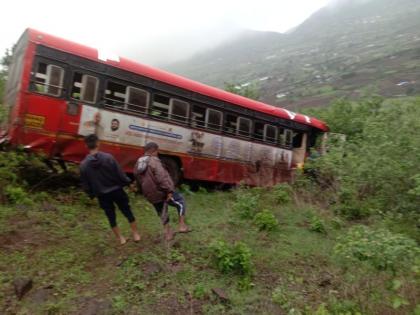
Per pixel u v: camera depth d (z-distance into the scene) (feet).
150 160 24.68
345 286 21.66
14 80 33.45
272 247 27.66
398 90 341.82
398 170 29.60
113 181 24.13
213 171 45.34
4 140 32.04
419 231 27.32
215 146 45.19
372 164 30.83
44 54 32.27
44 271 21.68
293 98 407.23
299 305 20.62
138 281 21.53
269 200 39.70
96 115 35.17
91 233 26.94
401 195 29.84
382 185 30.94
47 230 26.27
